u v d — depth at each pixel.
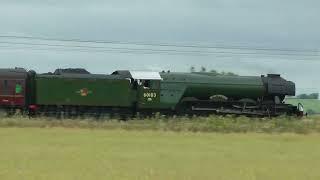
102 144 130.62
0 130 163.38
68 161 99.25
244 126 184.25
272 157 112.94
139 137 150.50
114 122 187.62
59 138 142.50
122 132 163.88
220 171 90.94
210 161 104.44
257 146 134.88
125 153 114.31
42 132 158.38
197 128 179.62
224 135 164.50
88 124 181.38
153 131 171.25
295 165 100.12
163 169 92.00
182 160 105.12
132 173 86.56
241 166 97.62
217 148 128.25
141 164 97.75
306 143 143.88
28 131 161.00
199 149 125.50
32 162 97.38
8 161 98.31
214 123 182.75
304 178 84.88
